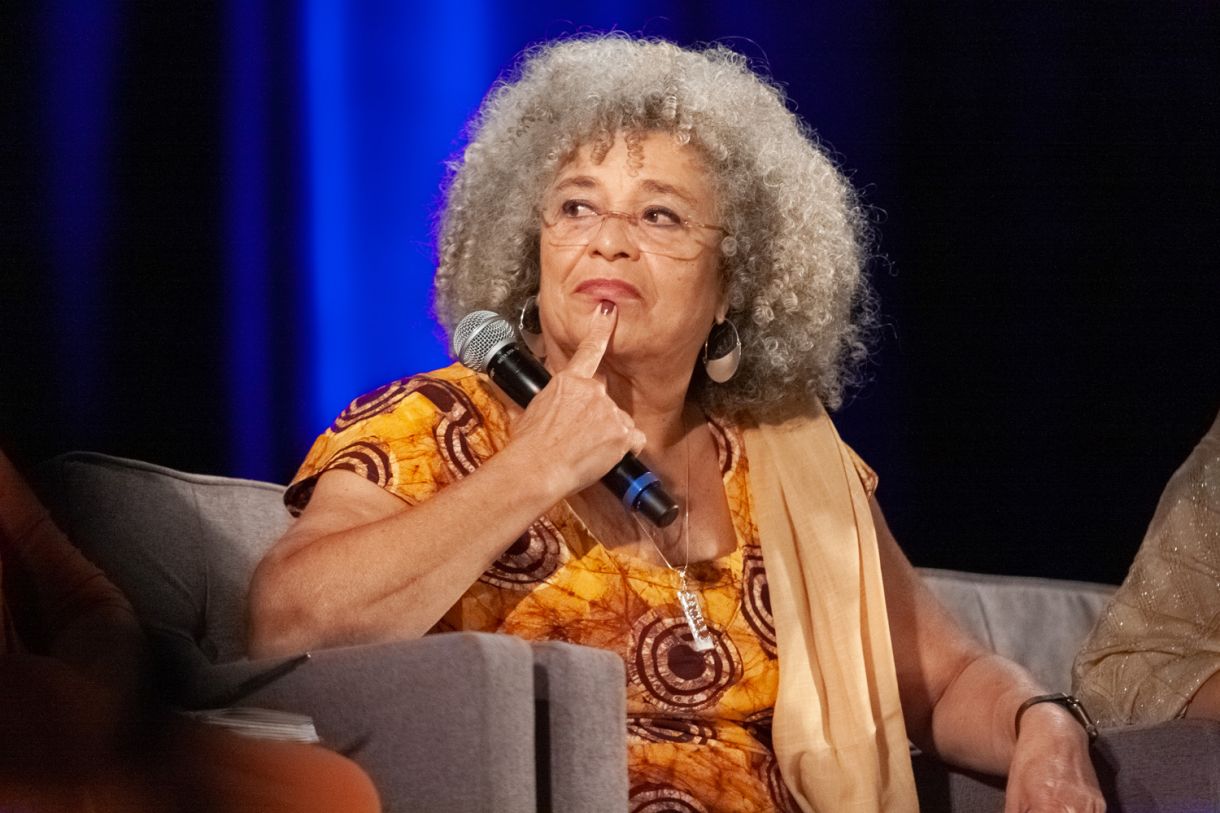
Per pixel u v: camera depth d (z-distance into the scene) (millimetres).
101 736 5891
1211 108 18047
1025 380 18422
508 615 7832
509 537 7270
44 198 15820
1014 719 8453
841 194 9852
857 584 8766
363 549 7074
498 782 6074
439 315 9516
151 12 16156
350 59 16781
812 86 18031
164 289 16203
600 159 8570
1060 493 18344
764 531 8742
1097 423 18359
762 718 8336
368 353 16812
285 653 6945
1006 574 18422
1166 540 9508
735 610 8422
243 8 16484
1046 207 18328
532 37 16953
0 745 5758
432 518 7180
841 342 9953
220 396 16391
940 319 18438
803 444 9219
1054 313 18359
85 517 8453
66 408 15875
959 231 18391
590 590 7973
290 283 16656
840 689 8461
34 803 5703
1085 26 18172
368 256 16828
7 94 15695
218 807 5922
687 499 8758
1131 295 18297
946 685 9094
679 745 7941
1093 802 7625
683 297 8500
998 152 18344
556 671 6395
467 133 9734
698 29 17500
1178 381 18219
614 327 8312
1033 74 18281
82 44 15891
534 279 9094
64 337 15875
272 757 6062
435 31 16906
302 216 16703
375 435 7883
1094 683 9438
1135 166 18234
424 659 6246
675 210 8531
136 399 16109
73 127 15875
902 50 18172
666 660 8039
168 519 8672
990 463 18406
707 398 9297
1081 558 18375
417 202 16891
